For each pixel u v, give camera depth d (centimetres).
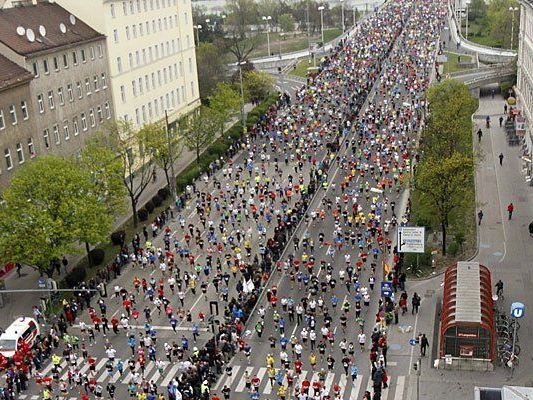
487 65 15200
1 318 5978
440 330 4925
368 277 6200
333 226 7400
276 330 5475
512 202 7594
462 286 4916
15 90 7038
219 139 10794
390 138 10069
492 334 4575
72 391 4856
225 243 7106
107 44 9069
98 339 5541
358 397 4534
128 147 8362
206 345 5059
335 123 11088
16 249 5866
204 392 4472
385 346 4812
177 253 7050
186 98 11712
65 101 8119
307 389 4419
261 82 13225
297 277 6256
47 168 6122
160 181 9262
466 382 4528
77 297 6059
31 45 7550
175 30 11194
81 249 6391
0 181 6794
